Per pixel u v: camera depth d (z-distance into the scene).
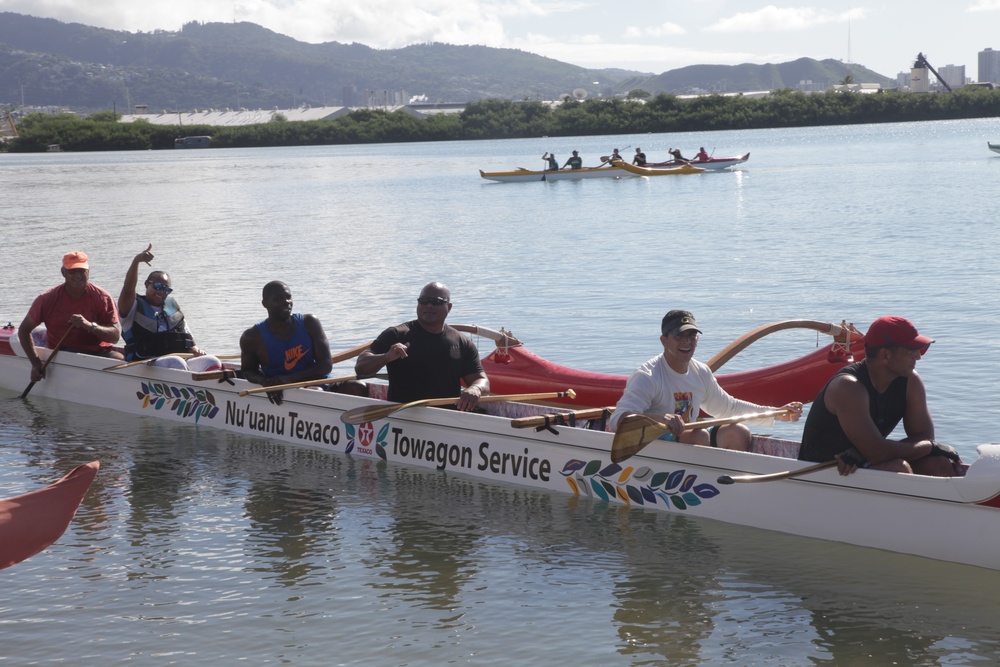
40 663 4.05
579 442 6.05
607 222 24.23
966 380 8.40
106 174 61.38
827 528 5.18
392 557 5.17
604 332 11.15
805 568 4.88
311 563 5.10
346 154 92.06
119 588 4.81
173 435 7.90
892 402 5.04
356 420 6.88
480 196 35.47
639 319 11.78
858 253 16.73
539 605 4.54
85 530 5.65
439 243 20.66
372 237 22.22
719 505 5.56
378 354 6.69
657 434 5.42
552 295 13.71
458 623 4.36
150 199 37.50
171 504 6.12
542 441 6.23
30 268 17.83
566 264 16.86
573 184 41.16
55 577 4.95
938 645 4.08
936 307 11.65
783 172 43.19
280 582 4.86
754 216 24.23
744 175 42.38
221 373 7.86
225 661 4.05
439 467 6.79
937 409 7.62
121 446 7.56
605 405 7.64
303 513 5.91
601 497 6.02
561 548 5.25
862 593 4.58
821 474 5.14
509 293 14.02
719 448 5.51
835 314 11.61
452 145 111.88
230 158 90.19
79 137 128.25
